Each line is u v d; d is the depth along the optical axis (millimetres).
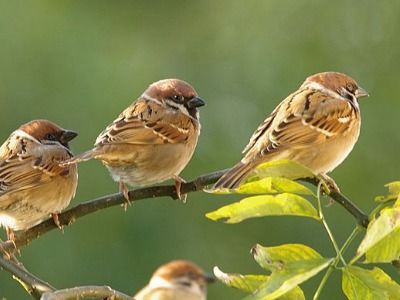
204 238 15797
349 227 15828
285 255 5223
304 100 8359
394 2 17969
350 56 17703
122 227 15156
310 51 17453
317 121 8266
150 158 8523
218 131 16859
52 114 15242
